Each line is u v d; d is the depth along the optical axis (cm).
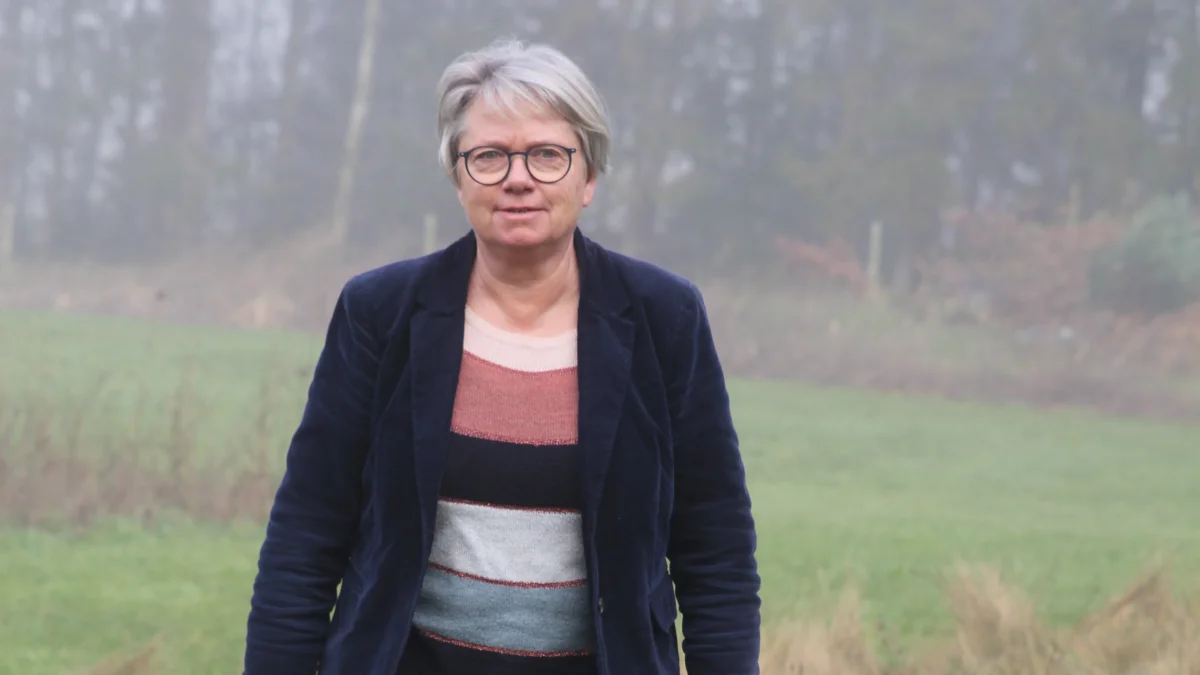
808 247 3069
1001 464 1315
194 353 1888
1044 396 2069
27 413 889
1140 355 2317
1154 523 987
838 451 1367
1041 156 3216
